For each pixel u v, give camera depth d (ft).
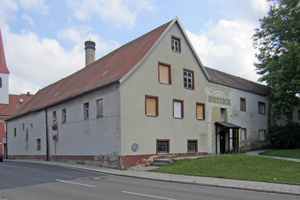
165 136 63.98
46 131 88.28
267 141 102.99
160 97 64.18
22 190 32.01
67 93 81.56
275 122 108.88
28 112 102.42
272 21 90.74
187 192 31.07
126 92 57.36
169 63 67.62
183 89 70.44
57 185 35.68
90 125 65.51
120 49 83.46
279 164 52.31
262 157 59.82
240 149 88.53
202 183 36.63
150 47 63.46
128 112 57.11
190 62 73.77
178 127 67.51
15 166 66.13
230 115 85.97
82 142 68.33
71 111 74.74
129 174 46.42
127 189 32.68
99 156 61.26
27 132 106.01
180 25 71.36
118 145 55.47
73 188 33.24
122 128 55.62
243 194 30.22
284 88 82.12
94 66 90.89
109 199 26.84
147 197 27.84
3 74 195.62
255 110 98.99
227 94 85.81
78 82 86.02
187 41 73.36
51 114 86.63
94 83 67.82
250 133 94.79
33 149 98.22
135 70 59.57
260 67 99.35
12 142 121.49
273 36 93.81
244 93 94.32
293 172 44.83
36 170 55.21
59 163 71.00
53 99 89.30
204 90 77.05
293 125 101.60
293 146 99.81
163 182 39.29
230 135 83.71
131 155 56.34
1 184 36.70
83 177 44.21
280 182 36.24
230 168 47.60
